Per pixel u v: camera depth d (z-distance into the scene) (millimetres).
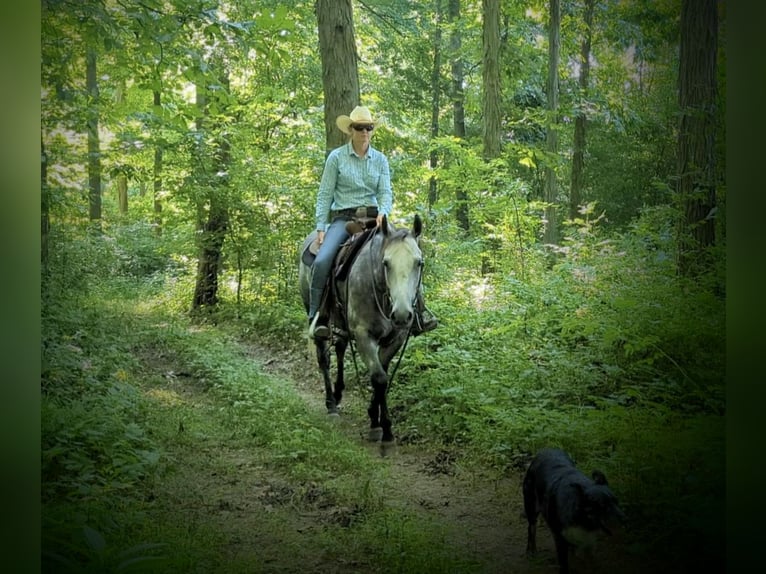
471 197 11367
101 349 8281
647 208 9523
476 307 8859
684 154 8242
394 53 17578
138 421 6191
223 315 13133
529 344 7492
